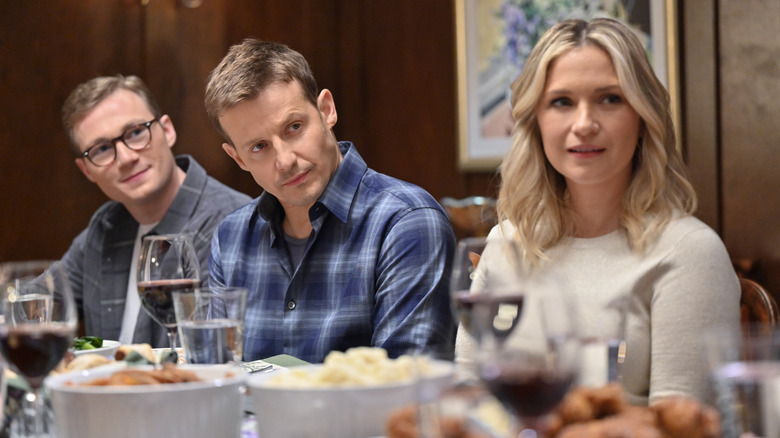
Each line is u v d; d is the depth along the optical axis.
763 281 6.75
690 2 7.52
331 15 9.28
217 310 2.32
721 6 7.10
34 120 8.08
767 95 6.71
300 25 9.14
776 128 6.64
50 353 2.15
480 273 1.95
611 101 3.10
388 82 9.27
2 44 8.01
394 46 9.24
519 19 8.49
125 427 1.89
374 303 3.62
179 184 5.39
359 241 3.69
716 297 2.92
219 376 2.15
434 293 3.52
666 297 2.96
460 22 8.72
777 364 1.43
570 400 1.65
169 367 2.13
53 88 8.14
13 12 8.03
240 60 3.62
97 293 5.18
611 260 3.12
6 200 8.02
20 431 2.17
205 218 5.10
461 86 8.73
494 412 1.47
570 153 3.12
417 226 3.62
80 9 8.26
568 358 1.45
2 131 8.01
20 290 2.21
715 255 2.98
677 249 3.00
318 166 3.62
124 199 5.16
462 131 8.75
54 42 8.16
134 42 8.52
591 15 8.11
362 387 1.89
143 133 5.19
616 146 3.08
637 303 3.01
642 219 3.09
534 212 3.32
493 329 1.52
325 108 3.85
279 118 3.55
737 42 6.95
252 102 3.54
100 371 2.17
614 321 1.86
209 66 8.72
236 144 3.65
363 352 2.07
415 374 1.51
